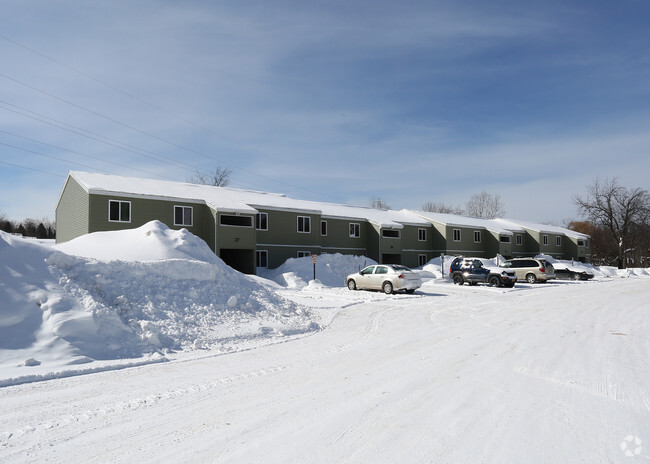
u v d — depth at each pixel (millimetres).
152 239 14469
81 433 4984
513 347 10336
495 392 6695
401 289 24000
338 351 9859
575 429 5215
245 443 4719
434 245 51000
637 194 67250
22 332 8586
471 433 5043
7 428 5121
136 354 9156
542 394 6617
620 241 67812
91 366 8023
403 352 9727
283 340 11211
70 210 29984
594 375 7812
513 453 4516
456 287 29766
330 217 41250
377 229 43344
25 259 10258
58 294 9617
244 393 6590
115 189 27797
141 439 4820
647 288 30938
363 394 6547
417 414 5680
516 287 31078
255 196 38219
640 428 5273
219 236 30719
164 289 11953
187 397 6391
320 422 5363
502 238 56000
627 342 11102
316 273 32625
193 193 32719
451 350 9961
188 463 4234
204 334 10781
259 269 33938
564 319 15266
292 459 4332
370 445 4684
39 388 6812
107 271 11367
